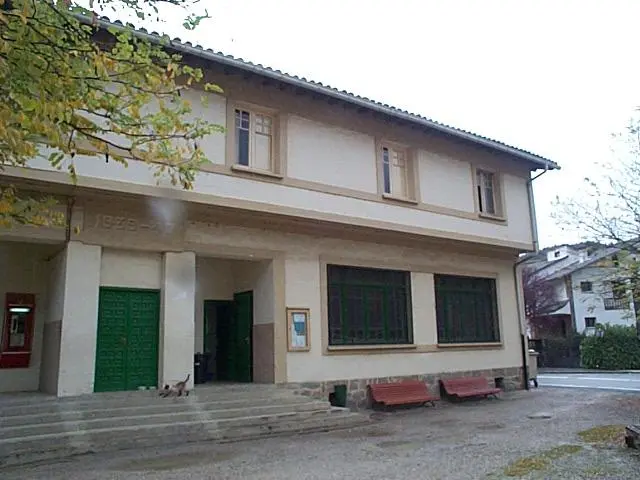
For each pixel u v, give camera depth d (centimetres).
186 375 1124
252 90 1252
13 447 805
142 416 966
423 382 1505
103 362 1064
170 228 1152
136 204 1095
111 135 1019
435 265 1620
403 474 707
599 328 3138
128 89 615
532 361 1886
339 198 1352
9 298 1162
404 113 1452
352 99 1350
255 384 1248
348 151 1401
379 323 1475
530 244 1812
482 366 1681
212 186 1149
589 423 1113
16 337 1161
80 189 1008
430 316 1579
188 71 646
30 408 927
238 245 1241
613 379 2258
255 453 856
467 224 1633
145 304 1130
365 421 1155
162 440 918
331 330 1373
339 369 1352
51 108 519
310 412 1125
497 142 1692
